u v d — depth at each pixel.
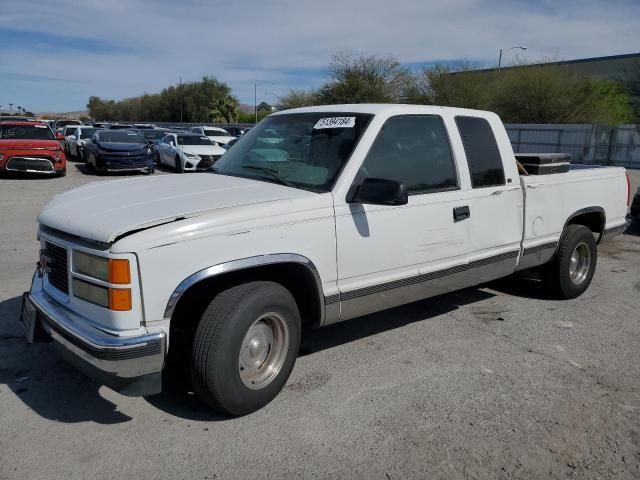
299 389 4.00
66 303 3.46
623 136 30.30
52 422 3.51
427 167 4.45
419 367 4.41
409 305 5.90
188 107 84.44
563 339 5.06
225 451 3.26
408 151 4.34
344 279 3.95
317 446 3.33
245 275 3.68
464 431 3.53
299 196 3.74
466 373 4.33
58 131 28.02
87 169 20.78
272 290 3.56
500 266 5.14
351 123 4.21
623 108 36.06
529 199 5.29
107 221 3.23
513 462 3.24
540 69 36.72
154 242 3.11
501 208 4.99
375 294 4.16
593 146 31.20
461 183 4.64
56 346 3.40
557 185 5.62
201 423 3.54
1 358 4.36
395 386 4.09
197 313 3.53
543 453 3.33
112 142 18.97
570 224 6.13
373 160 4.09
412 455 3.27
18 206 11.59
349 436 3.44
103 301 3.15
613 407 3.88
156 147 22.77
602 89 35.94
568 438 3.49
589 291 6.55
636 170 26.61
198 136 21.11
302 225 3.65
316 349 4.71
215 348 3.34
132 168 18.50
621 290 6.66
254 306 3.44
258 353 3.64
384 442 3.39
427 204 4.36
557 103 35.78
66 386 3.96
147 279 3.11
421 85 42.59
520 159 5.69
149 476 3.03
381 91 44.00
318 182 3.95
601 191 6.28
